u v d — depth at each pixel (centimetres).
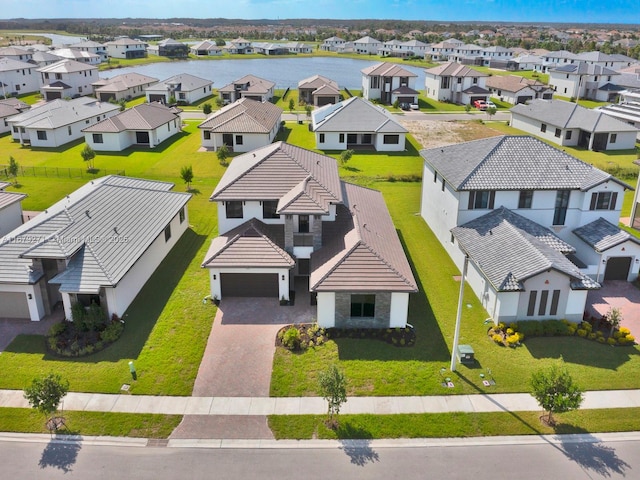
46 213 3634
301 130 8338
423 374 2548
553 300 2927
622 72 12131
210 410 2325
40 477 1983
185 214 4238
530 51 18812
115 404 2355
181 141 7494
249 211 3503
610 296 3303
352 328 2908
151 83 11556
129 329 2906
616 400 2384
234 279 3203
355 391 2434
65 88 10412
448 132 8269
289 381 2509
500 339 2792
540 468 2027
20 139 7188
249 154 4356
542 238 3359
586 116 7381
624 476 1992
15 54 13075
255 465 2036
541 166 3659
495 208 3625
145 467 2028
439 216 4116
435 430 2211
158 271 3578
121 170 5997
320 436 2181
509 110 9462
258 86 10462
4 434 2189
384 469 2017
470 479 1972
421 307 3159
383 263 2902
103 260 3011
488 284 3077
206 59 19412
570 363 2633
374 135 7206
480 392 2434
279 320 3011
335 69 17200
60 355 2686
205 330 2902
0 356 2677
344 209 3575
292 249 3272
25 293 2959
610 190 3531
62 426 2227
